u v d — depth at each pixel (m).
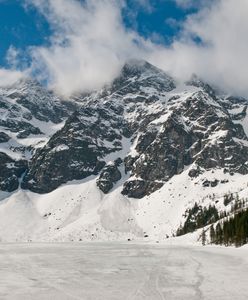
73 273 68.38
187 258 108.56
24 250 170.88
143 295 44.47
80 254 135.00
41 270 74.19
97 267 80.56
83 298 42.78
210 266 82.19
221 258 108.50
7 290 48.38
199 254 129.75
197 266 82.06
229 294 45.16
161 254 132.12
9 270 74.44
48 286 51.81
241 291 47.28
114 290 48.00
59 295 44.66
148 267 80.12
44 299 42.41
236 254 128.62
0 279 59.81
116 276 63.06
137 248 197.62
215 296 43.88
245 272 69.06
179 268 77.25
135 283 54.44
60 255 127.94
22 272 70.50
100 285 52.44
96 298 42.72
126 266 82.75
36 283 54.97
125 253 141.75
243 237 194.88
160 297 43.19
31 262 95.31
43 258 111.56
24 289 49.19
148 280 57.66
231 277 61.34
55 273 68.44
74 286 51.69
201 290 47.97
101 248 199.00
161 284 53.31
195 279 58.81
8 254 134.88
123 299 42.16
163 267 79.94
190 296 43.81
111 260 102.44
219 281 56.47
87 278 60.66
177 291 47.19
